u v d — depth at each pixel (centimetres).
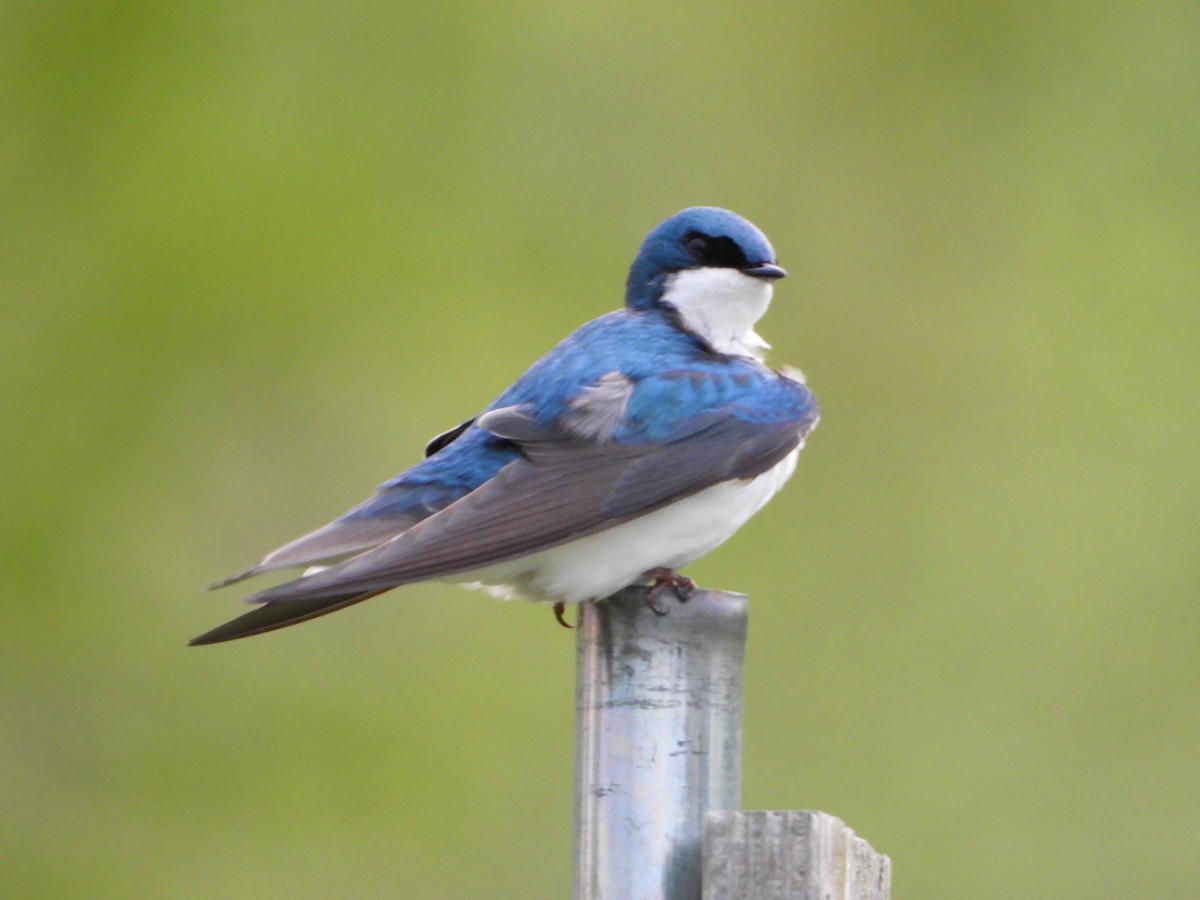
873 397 1398
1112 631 1316
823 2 1481
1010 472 1364
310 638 1257
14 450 1270
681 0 1467
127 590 1262
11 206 1314
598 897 564
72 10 1345
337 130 1384
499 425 724
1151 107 1492
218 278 1311
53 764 1241
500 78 1434
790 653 1300
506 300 1372
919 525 1354
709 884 528
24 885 1224
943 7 1478
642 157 1440
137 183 1325
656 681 570
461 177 1408
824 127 1466
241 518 1288
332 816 1235
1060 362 1405
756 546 1319
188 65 1363
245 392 1305
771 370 782
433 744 1244
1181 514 1352
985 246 1445
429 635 1262
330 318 1328
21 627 1252
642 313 803
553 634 1266
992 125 1472
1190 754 1288
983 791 1270
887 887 568
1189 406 1387
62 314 1296
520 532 682
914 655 1305
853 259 1436
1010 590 1325
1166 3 1507
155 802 1240
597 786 569
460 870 1229
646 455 725
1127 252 1445
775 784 1273
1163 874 1246
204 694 1251
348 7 1416
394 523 702
